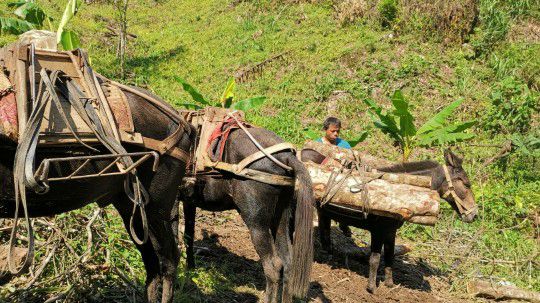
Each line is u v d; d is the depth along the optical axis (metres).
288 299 4.67
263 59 15.70
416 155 11.82
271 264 4.80
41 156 3.33
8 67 3.40
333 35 16.52
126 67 15.40
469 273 7.39
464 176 6.99
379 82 13.95
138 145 3.85
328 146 6.64
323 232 7.18
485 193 9.97
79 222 5.30
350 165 6.31
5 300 4.25
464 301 6.69
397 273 7.24
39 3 19.08
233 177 4.93
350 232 8.05
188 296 5.09
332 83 13.88
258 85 14.41
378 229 6.27
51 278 4.61
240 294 5.52
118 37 17.91
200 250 6.41
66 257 4.93
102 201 4.07
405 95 13.58
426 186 6.13
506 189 10.45
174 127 4.21
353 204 5.98
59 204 3.56
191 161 5.13
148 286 4.21
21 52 3.34
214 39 17.75
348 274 6.84
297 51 15.80
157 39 18.41
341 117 12.98
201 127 5.31
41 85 3.36
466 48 15.24
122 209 4.16
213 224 7.62
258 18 18.66
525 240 8.81
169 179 4.15
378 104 13.32
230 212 8.29
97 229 5.27
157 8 22.11
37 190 3.12
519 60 14.38
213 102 13.18
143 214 3.83
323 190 6.04
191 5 22.00
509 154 11.48
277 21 18.12
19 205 3.40
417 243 8.45
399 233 8.73
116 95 3.86
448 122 12.73
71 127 3.37
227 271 6.03
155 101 4.14
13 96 3.29
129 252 5.39
